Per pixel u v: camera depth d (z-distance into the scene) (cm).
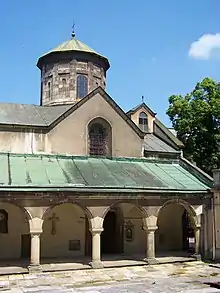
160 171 2561
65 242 2423
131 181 2280
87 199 2106
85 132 2603
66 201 2062
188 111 3741
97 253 2103
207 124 3731
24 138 2491
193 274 1967
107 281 1806
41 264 2148
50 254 2386
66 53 3128
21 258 2319
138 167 2548
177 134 3822
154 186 2272
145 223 2234
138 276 1916
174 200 2311
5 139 2459
